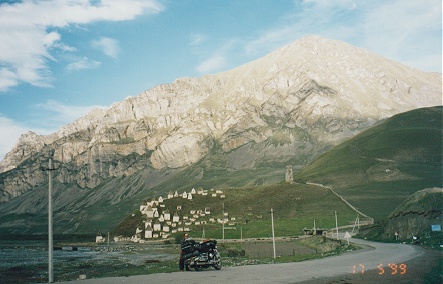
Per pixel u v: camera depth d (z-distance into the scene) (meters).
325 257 47.44
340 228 178.38
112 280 26.48
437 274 27.75
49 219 27.08
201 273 30.23
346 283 23.72
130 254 148.62
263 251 117.12
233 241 171.75
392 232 87.25
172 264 87.50
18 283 71.50
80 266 101.44
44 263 117.56
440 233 71.81
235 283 23.48
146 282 24.62
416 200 85.94
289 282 23.94
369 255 45.88
